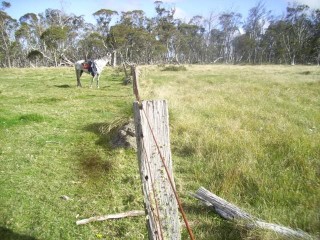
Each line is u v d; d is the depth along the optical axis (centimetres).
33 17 6750
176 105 1028
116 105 1214
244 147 653
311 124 880
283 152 629
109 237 424
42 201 506
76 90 1648
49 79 2328
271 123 856
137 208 485
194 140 723
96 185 561
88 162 653
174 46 7769
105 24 7006
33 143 764
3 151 707
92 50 6938
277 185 499
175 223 302
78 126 913
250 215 419
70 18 6856
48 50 6738
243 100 1236
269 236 362
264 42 8075
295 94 1408
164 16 7588
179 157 665
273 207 445
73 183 568
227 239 400
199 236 407
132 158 675
